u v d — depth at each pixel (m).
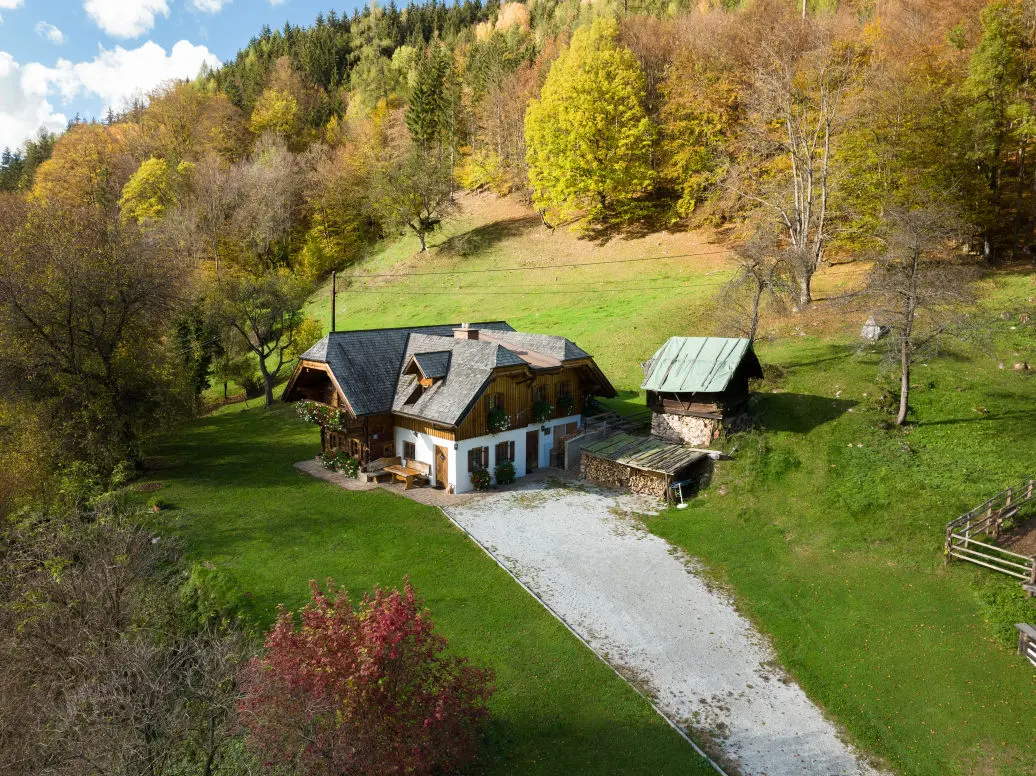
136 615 20.94
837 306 40.16
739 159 59.25
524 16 139.62
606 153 67.69
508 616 21.16
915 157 46.06
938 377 34.72
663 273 60.91
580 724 16.61
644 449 32.41
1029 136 44.44
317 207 88.25
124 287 34.97
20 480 28.44
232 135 99.69
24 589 21.25
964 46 48.34
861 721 16.88
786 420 33.34
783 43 53.12
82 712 15.80
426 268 76.62
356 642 13.90
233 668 17.25
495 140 93.81
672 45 76.31
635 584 23.30
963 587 21.44
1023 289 41.97
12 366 32.00
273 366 62.12
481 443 32.19
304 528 27.61
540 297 62.16
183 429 45.97
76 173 84.62
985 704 16.97
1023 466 26.70
